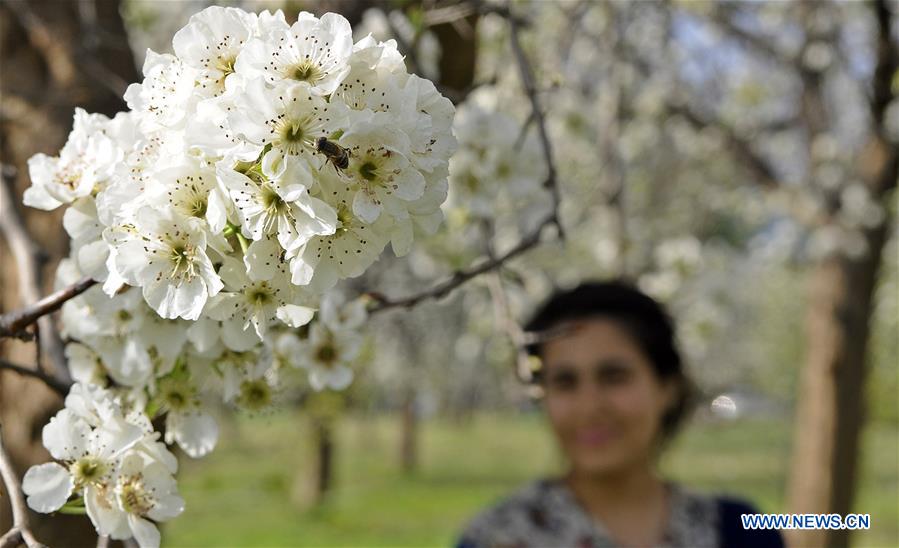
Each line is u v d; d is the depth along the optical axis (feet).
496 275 7.70
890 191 22.25
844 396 23.70
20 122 9.18
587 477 8.55
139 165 3.98
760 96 21.30
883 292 38.06
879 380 62.95
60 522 7.72
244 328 4.19
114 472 4.45
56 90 9.48
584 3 14.89
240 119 3.60
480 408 91.56
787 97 23.44
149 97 3.97
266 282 4.01
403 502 48.78
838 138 23.80
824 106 22.53
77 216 4.47
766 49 20.83
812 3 20.25
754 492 47.26
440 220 4.05
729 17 20.07
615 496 8.49
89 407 4.52
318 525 41.91
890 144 21.72
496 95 10.47
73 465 4.41
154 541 4.45
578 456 8.46
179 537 38.75
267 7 8.03
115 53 10.08
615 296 8.75
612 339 8.55
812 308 24.47
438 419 98.63
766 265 31.55
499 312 7.64
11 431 8.38
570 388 8.65
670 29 17.61
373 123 3.66
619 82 15.90
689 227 26.21
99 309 4.80
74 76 9.55
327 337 5.89
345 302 6.09
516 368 8.96
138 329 4.84
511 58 12.89
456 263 11.09
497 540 8.44
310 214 3.57
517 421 101.30
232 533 39.81
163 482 4.52
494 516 8.61
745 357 60.39
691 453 64.85
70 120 9.34
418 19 7.50
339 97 3.82
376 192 3.76
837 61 20.75
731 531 8.56
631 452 8.43
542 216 9.14
